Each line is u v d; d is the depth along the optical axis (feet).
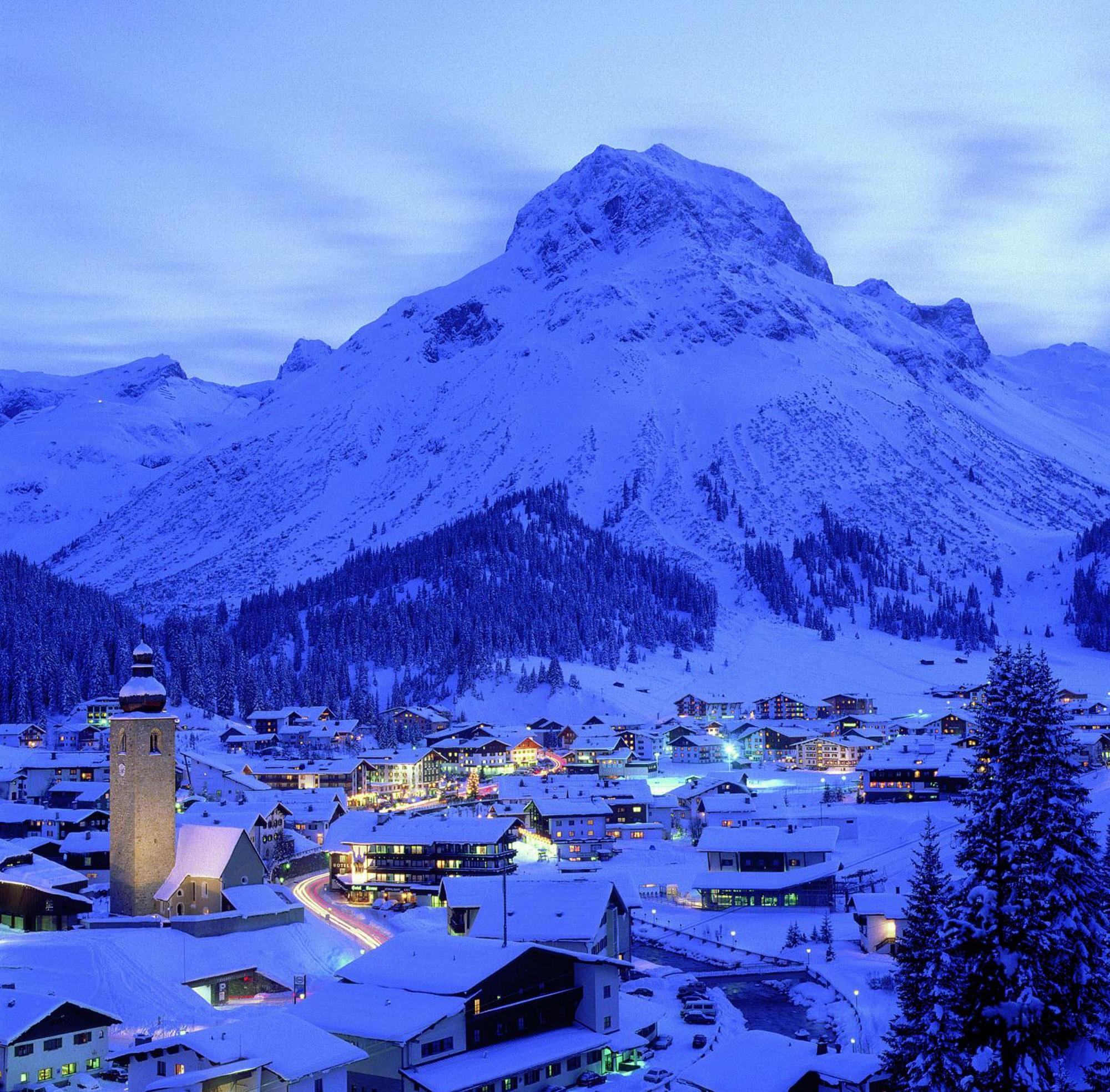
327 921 448.24
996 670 143.64
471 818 532.32
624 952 363.97
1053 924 134.72
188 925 385.70
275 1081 232.73
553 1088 263.29
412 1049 256.52
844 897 472.85
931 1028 142.41
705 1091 232.12
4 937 372.58
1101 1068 136.77
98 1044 269.64
